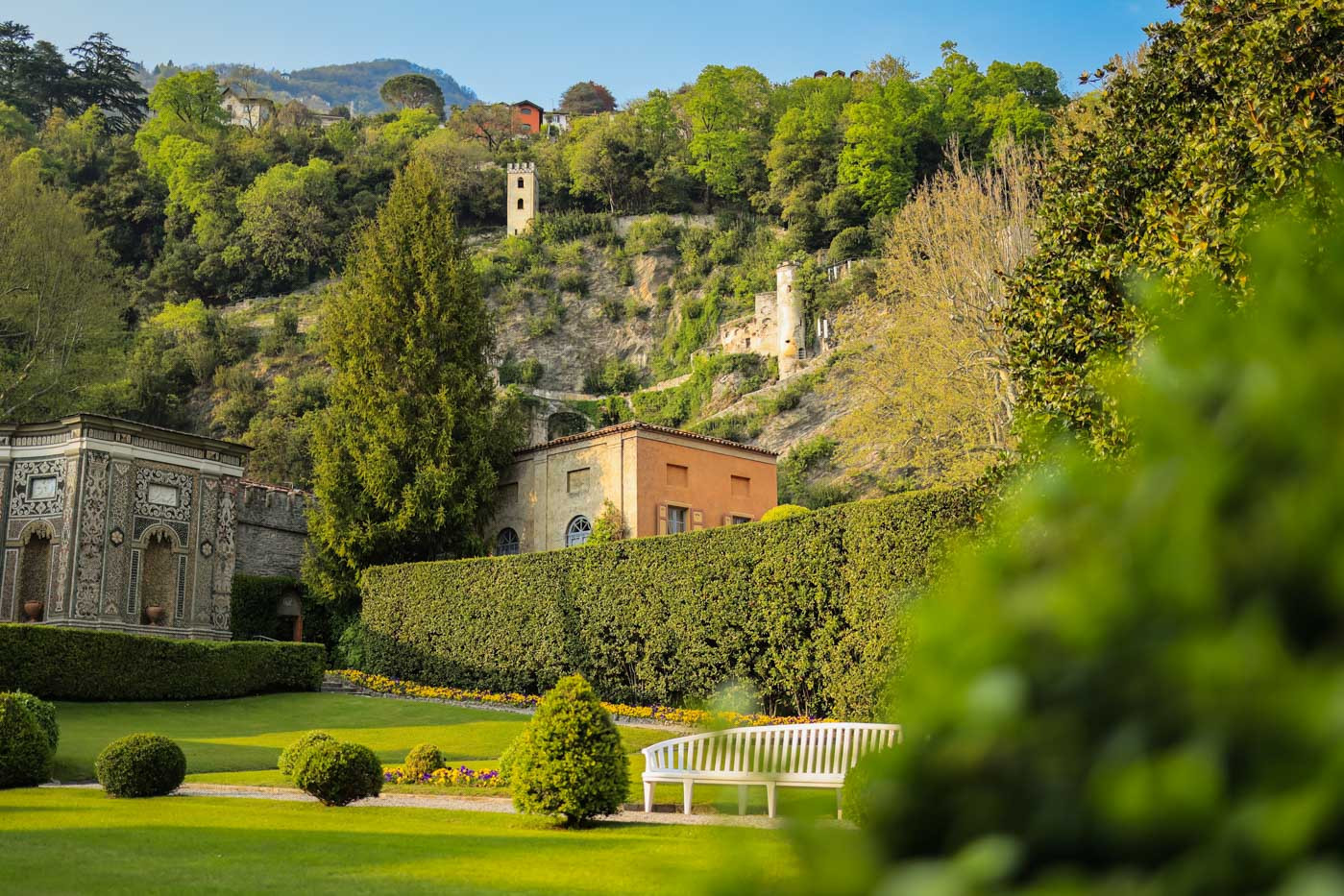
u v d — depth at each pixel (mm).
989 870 1253
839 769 12797
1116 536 1371
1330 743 1104
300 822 12234
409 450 38094
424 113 148625
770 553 24125
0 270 43750
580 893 7773
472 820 12977
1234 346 1457
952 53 107562
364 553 37094
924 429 35406
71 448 31984
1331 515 1196
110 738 21656
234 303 111562
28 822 11445
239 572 40562
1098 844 1229
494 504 39688
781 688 23906
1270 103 12312
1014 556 1476
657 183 124000
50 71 134125
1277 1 12859
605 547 28141
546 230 123625
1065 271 14711
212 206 115625
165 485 33906
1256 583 1236
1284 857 1103
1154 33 15273
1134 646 1268
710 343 108500
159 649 28266
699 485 38594
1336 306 1434
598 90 182625
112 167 115500
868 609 21766
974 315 33812
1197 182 13094
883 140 101562
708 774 13594
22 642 25562
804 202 110062
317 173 118062
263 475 73000
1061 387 13961
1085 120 31141
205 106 137375
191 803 13977
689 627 25609
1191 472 1311
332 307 40281
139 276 112375
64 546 31281
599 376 111812
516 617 30172
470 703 30203
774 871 1452
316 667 32344
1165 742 1222
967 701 1358
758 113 130875
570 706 12539
